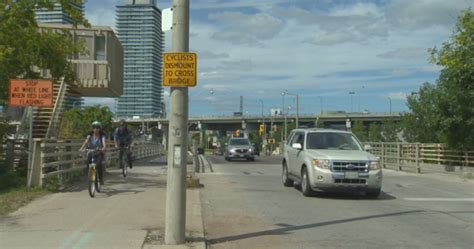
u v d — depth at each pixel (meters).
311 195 14.82
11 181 14.93
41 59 17.47
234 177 21.16
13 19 16.33
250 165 30.88
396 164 27.25
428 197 15.18
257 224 10.40
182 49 7.96
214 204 13.14
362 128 91.06
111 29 31.08
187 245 8.00
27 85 14.46
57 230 8.96
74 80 19.75
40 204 11.72
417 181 20.42
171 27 8.04
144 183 16.42
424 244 8.71
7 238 8.34
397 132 68.12
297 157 15.98
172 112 8.06
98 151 13.35
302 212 11.99
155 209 11.19
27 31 16.86
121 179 17.72
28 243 8.01
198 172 23.75
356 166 14.22
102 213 10.64
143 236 8.54
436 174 23.98
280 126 118.88
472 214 11.94
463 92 24.23
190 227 9.59
